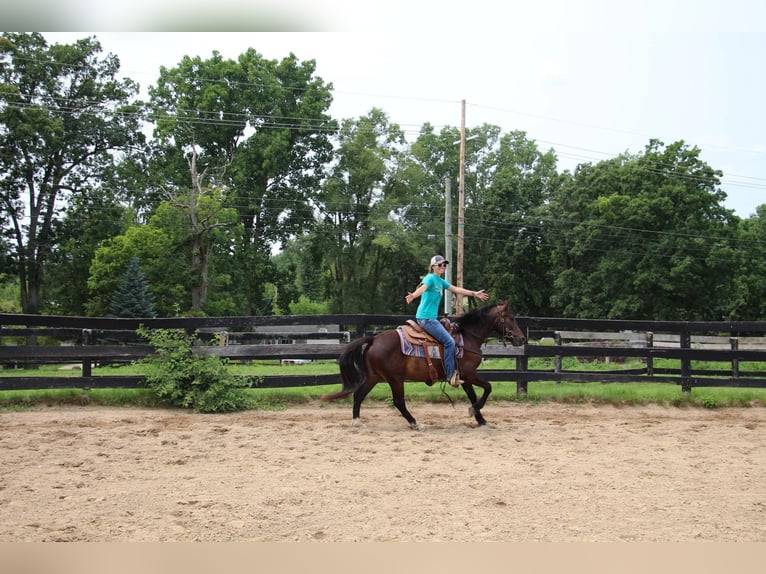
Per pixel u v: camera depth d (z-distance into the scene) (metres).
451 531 5.01
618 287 42.19
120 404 11.23
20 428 9.17
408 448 8.07
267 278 47.56
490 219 52.56
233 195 42.09
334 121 48.81
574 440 8.68
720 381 12.53
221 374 11.01
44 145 39.62
